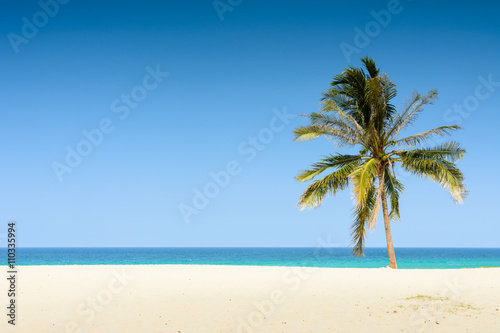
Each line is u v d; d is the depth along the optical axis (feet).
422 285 42.57
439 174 58.85
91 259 232.94
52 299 34.91
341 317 27.78
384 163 63.87
